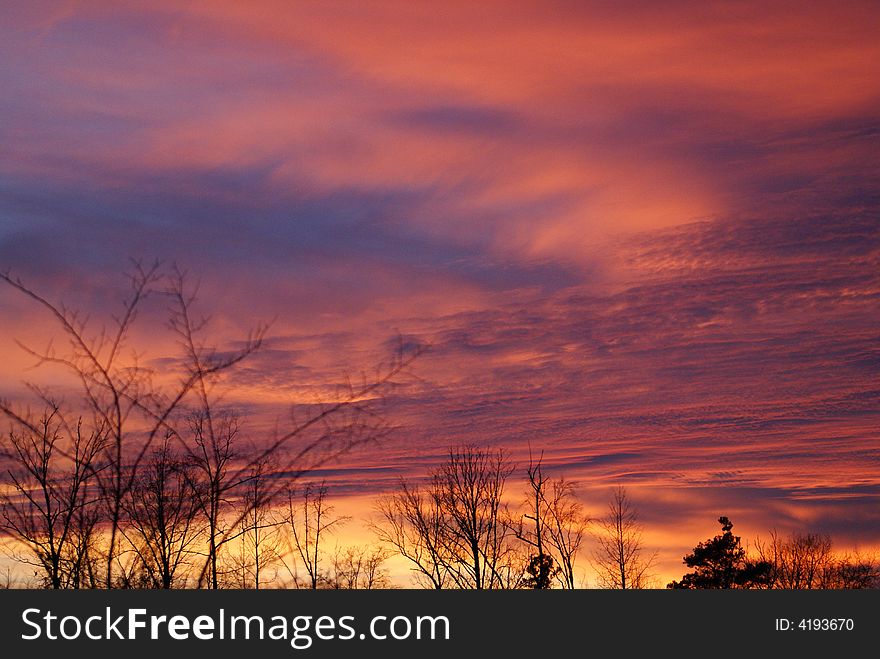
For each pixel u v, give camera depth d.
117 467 8.88
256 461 9.28
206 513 10.38
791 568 47.03
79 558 10.67
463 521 35.44
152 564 11.13
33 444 10.35
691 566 47.47
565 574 36.09
